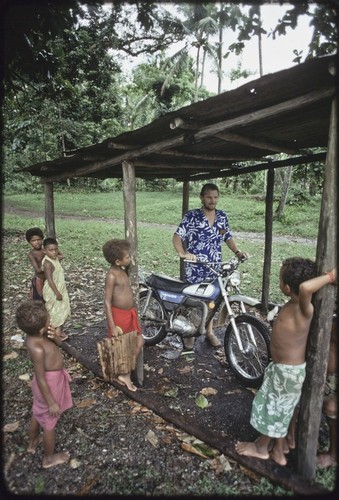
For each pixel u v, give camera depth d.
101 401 2.93
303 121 2.62
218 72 15.62
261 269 7.38
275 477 2.08
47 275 3.61
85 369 3.46
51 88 5.79
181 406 2.88
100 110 19.64
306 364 2.07
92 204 20.36
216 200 3.59
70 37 5.18
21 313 2.04
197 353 3.81
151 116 22.95
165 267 7.58
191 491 2.04
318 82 1.78
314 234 12.25
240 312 3.60
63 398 2.30
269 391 2.20
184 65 16.95
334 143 1.83
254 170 4.52
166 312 3.72
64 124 14.45
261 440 2.27
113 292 2.96
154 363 3.60
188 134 2.50
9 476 2.15
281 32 3.20
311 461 2.08
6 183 19.36
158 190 28.06
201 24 14.07
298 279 2.00
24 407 2.83
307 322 2.00
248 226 13.85
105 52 11.99
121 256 2.87
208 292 3.40
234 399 2.98
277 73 1.68
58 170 4.43
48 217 5.00
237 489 2.06
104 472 2.18
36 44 4.29
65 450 2.37
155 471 2.20
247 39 3.37
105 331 4.38
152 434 2.51
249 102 2.05
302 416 2.09
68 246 9.64
